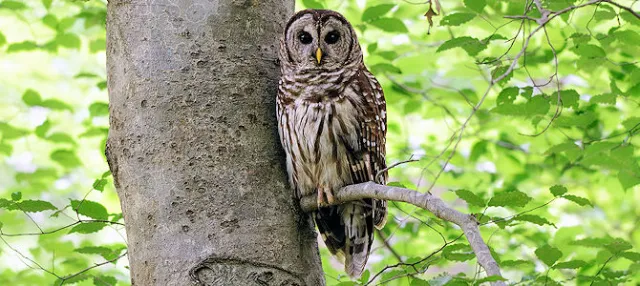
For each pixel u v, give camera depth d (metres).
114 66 5.77
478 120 10.88
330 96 6.63
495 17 9.78
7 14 11.31
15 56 12.46
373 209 6.66
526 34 10.13
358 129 6.73
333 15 6.94
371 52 10.22
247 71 5.79
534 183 11.73
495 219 6.08
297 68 6.63
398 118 12.13
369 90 6.86
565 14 8.09
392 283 9.37
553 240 9.20
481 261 4.35
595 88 10.70
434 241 10.25
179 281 5.23
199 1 5.79
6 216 10.20
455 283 6.61
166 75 5.61
